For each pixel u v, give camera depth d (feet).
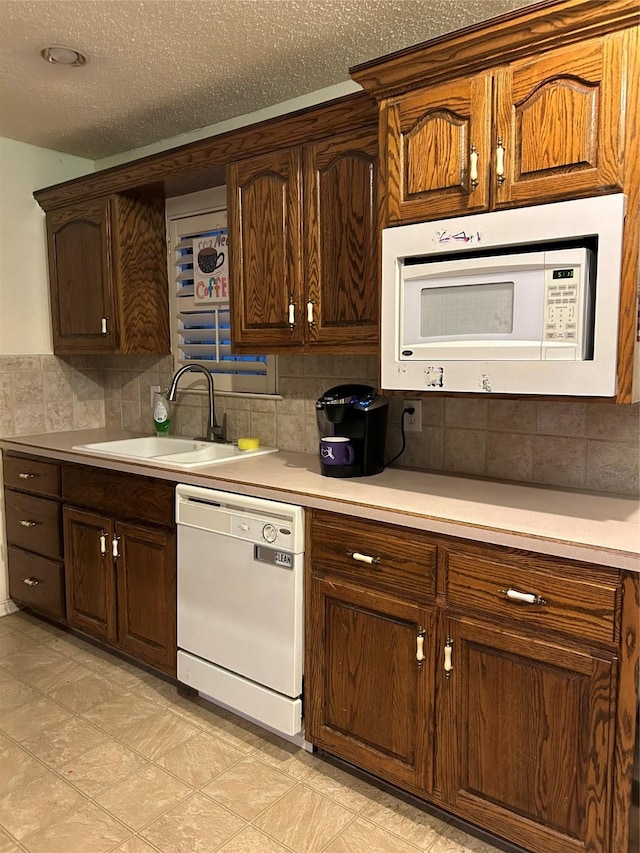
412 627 5.82
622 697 4.72
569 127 5.03
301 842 5.76
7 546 10.76
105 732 7.43
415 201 5.92
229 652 7.30
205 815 6.09
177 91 8.40
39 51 7.24
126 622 8.72
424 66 5.69
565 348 5.10
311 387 8.88
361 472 7.25
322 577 6.44
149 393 11.27
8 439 10.54
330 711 6.54
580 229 4.97
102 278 10.05
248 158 7.85
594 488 6.53
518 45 5.20
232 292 8.21
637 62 4.73
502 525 5.24
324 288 7.25
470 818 5.60
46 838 5.80
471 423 7.31
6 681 8.59
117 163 11.29
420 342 5.95
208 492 7.34
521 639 5.14
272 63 7.58
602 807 4.88
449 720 5.63
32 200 10.85
